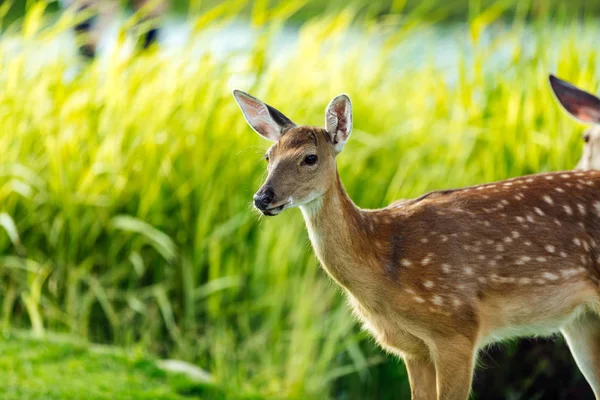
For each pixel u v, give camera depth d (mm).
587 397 10211
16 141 11898
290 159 7043
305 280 10930
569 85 9562
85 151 11906
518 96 11523
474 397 10438
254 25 12781
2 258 11461
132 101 12109
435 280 7266
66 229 11539
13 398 8984
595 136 9570
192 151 11789
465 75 12070
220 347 10828
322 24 13328
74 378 9617
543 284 7367
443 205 7504
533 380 10359
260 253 11133
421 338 7406
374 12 15789
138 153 11758
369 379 10688
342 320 10547
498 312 7414
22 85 12305
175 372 10055
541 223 7395
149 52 12812
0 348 10156
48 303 11266
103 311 11406
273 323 10938
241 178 11664
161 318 11328
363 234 7312
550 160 11102
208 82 12133
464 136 11500
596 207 7496
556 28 13328
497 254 7312
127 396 9289
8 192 11625
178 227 11625
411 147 11961
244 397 9961
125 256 11586
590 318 7793
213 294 11156
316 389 10539
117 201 11664
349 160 11781
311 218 7285
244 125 11922
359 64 13242
